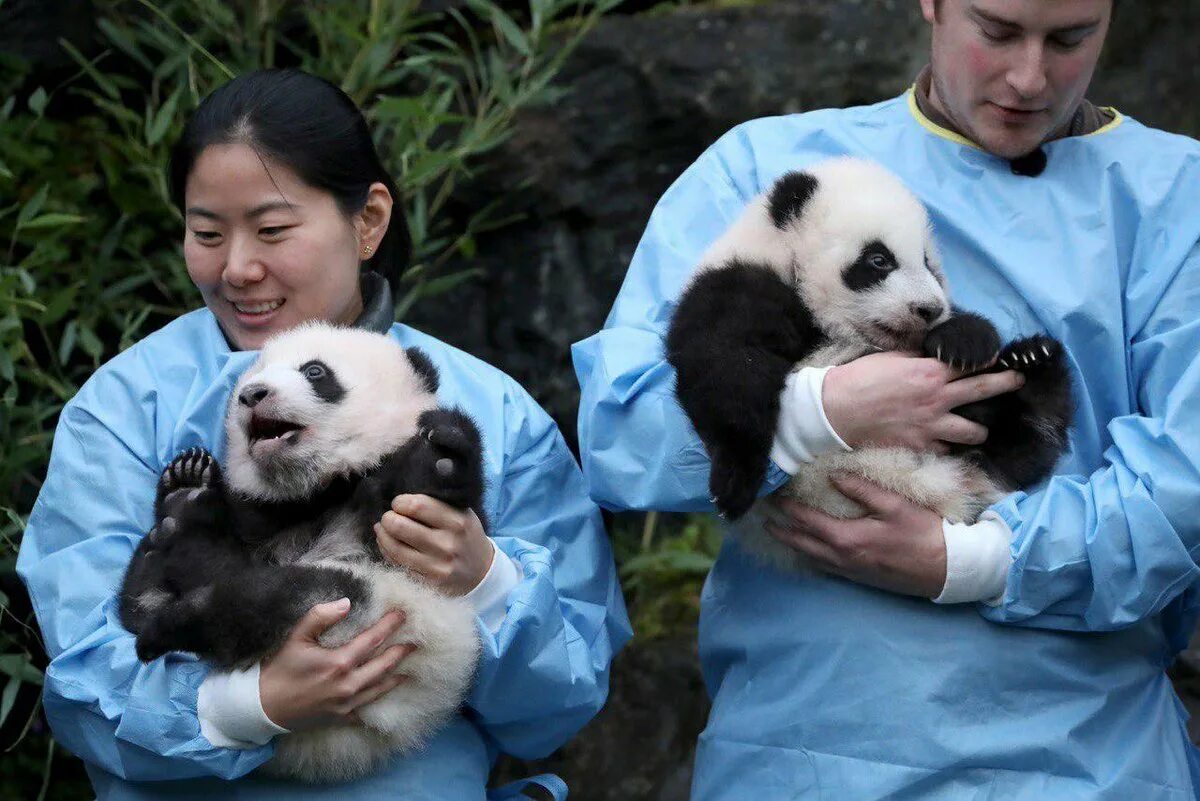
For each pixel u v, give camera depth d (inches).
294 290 330.0
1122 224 336.2
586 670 319.3
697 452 314.8
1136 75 570.9
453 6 567.5
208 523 303.0
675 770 493.0
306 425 307.1
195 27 550.9
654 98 543.8
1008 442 324.5
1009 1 315.9
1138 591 302.2
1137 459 306.8
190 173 327.6
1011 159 342.6
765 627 330.3
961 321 319.0
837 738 314.3
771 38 547.2
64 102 549.3
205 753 281.7
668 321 335.3
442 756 306.0
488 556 300.0
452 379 346.6
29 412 465.1
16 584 470.3
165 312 523.2
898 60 545.0
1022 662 312.3
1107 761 313.1
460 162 507.8
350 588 284.5
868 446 316.8
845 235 334.0
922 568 308.2
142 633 282.0
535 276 548.4
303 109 330.3
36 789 487.5
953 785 308.5
